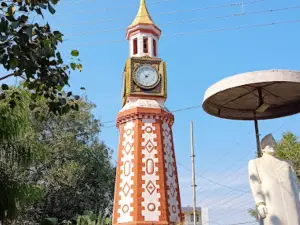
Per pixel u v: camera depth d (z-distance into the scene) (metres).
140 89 27.28
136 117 26.22
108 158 43.22
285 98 13.85
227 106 14.27
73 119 40.06
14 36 9.48
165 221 23.92
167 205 24.50
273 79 11.26
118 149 26.64
